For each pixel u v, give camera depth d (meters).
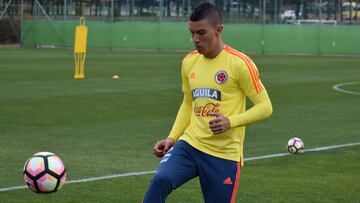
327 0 51.38
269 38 49.22
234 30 50.00
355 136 13.98
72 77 26.92
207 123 6.07
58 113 16.66
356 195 9.05
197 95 6.12
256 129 14.74
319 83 25.83
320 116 16.94
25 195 8.81
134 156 11.52
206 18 5.90
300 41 48.44
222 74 6.01
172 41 51.28
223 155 6.07
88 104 18.42
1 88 22.25
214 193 6.11
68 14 54.47
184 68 6.26
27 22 54.88
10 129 14.23
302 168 10.71
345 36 47.22
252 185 9.51
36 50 48.88
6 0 56.25
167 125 15.05
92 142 12.82
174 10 53.31
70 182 9.54
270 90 22.98
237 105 6.05
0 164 10.77
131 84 24.31
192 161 6.09
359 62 39.69
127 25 52.41
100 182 9.59
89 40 53.34
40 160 6.64
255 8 51.94
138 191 9.11
